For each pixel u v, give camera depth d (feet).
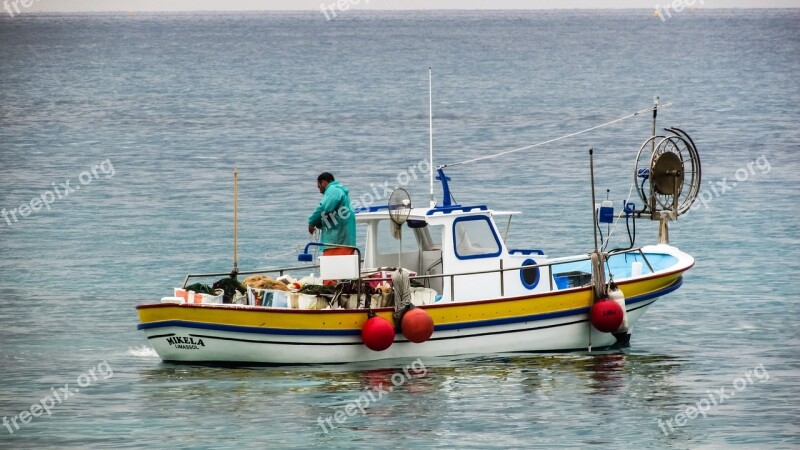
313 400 190.49
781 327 244.83
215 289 208.85
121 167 518.37
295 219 380.17
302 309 202.49
